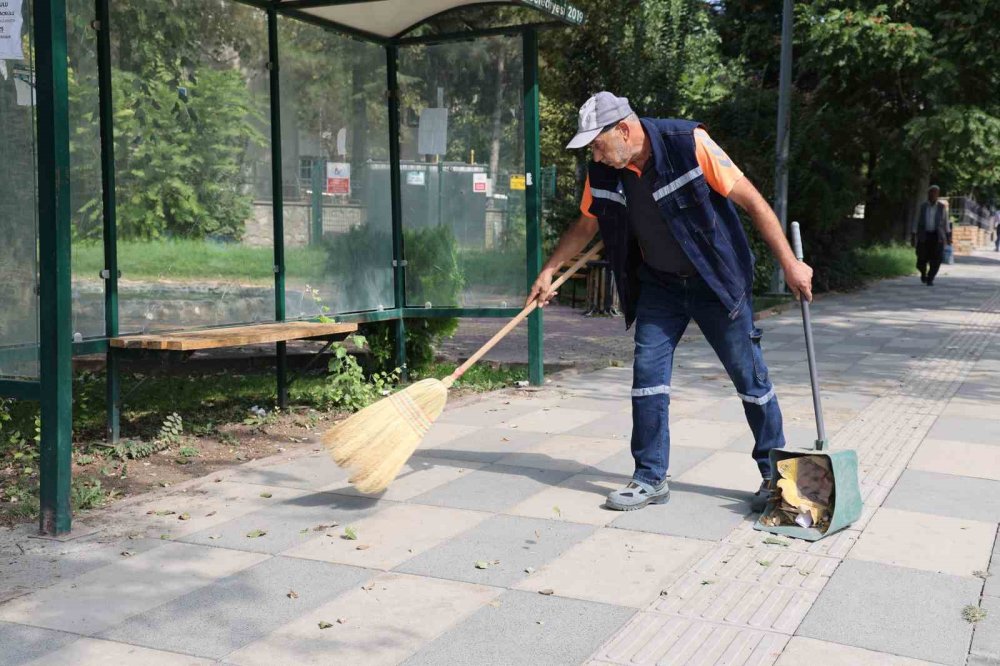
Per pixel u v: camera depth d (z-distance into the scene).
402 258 8.67
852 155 21.17
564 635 3.42
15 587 3.87
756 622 3.53
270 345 9.69
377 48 8.36
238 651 3.31
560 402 7.78
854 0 19.12
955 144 18.19
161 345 5.81
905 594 3.78
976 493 5.18
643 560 4.16
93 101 5.86
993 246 50.53
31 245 4.48
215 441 6.48
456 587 3.86
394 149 8.55
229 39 6.86
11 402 7.18
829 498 4.62
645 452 4.98
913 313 15.42
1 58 4.48
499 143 8.32
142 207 6.21
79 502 4.93
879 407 7.55
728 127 20.22
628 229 4.80
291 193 7.45
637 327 5.01
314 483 5.40
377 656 3.27
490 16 8.12
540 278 5.13
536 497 5.11
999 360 10.25
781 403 7.71
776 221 4.63
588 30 20.66
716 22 25.03
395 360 8.77
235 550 4.30
